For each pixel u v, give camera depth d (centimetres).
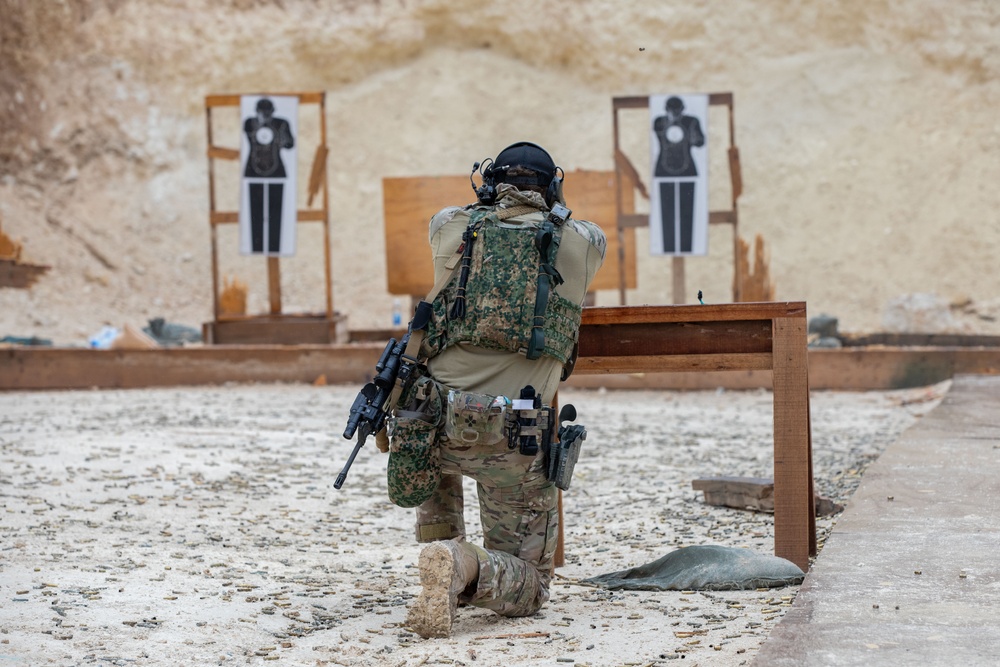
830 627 448
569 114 3447
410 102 3462
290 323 2070
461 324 529
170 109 3378
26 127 3206
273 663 489
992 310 2716
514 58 3566
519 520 554
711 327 643
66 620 542
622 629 525
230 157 2114
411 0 3556
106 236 3080
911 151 3128
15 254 2641
